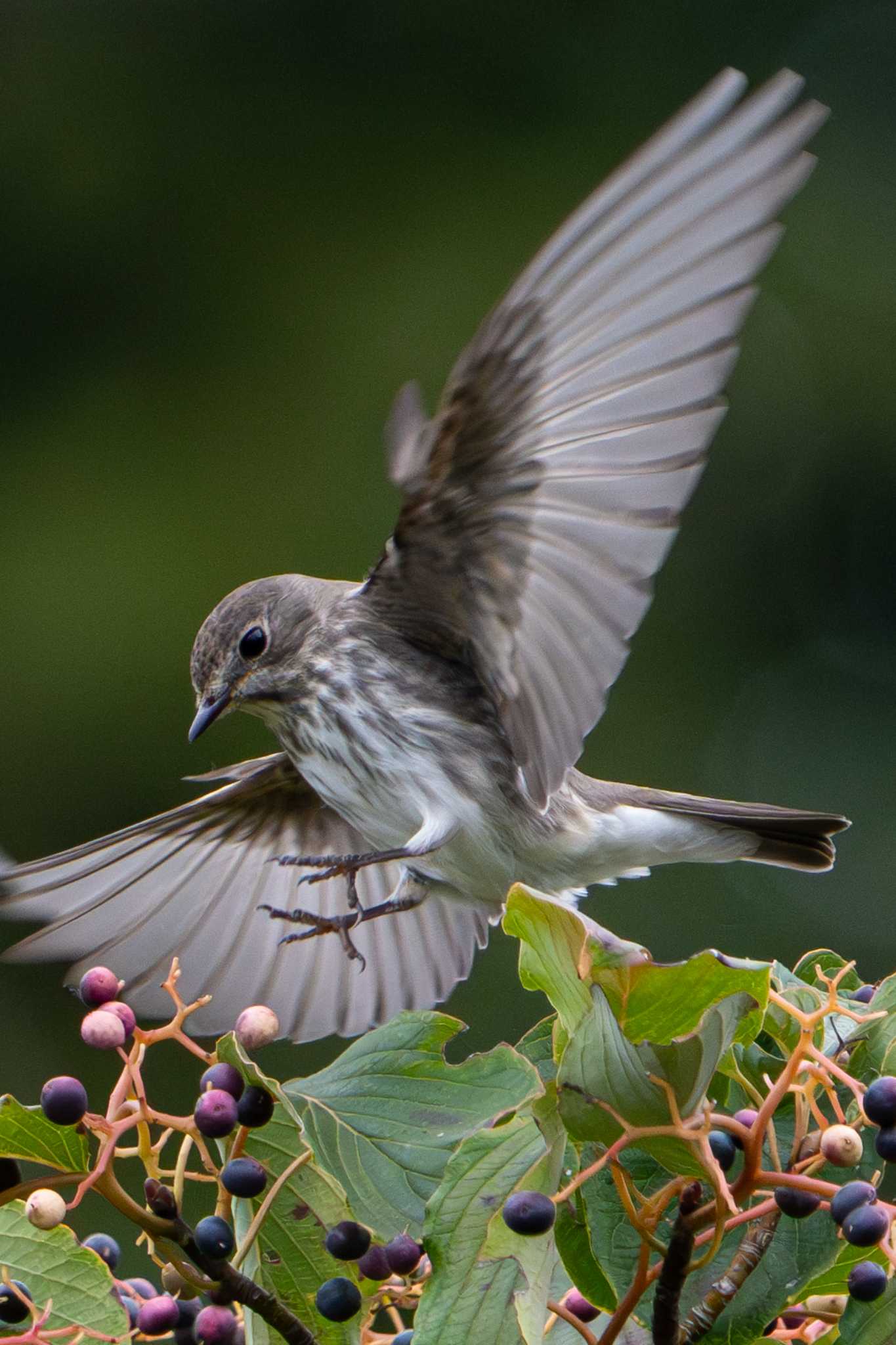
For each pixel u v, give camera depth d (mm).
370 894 8453
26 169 17531
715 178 5480
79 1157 5215
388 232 17406
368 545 16469
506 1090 5691
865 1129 5234
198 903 8078
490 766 7668
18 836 15602
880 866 15719
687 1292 5180
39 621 16141
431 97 17734
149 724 15898
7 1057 14062
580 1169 5109
